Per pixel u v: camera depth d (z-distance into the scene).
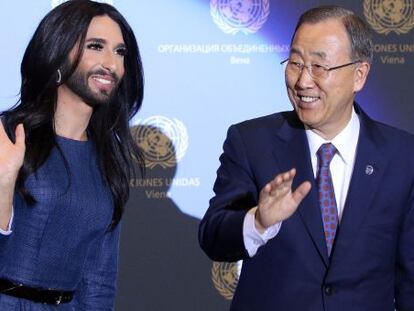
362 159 3.75
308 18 3.68
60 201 3.63
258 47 5.15
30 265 3.61
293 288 3.67
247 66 5.15
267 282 3.71
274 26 5.15
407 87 5.21
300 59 3.62
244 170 3.83
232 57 5.15
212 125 5.17
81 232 3.71
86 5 3.73
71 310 3.77
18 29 5.01
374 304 3.69
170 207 5.20
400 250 3.77
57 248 3.66
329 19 3.64
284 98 5.18
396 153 3.79
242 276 3.81
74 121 3.77
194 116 5.16
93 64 3.67
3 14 5.00
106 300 3.90
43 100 3.70
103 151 3.88
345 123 3.78
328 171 3.76
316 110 3.64
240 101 5.16
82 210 3.70
